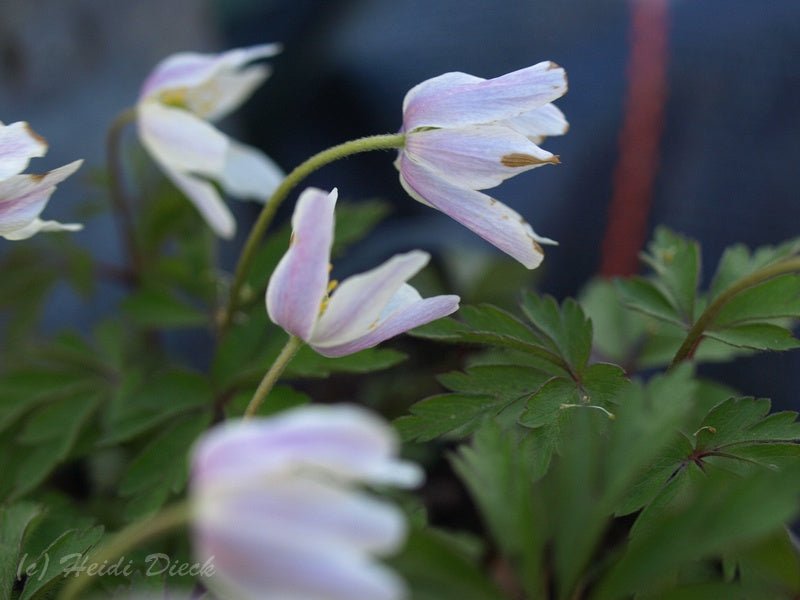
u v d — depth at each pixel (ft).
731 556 0.56
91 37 1.05
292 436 0.46
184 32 1.08
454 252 0.85
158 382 0.70
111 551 0.49
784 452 0.60
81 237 0.97
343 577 0.46
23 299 0.84
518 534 0.54
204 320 0.80
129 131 1.01
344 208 0.79
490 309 0.64
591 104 0.89
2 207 0.61
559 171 0.88
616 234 0.85
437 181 0.63
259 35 1.06
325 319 0.58
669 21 0.89
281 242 0.77
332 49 0.99
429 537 0.52
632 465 0.54
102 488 0.76
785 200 0.83
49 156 1.00
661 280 0.69
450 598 0.51
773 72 0.86
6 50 1.01
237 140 1.03
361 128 0.97
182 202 0.84
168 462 0.68
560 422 0.60
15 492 0.69
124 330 0.79
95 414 0.75
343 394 0.81
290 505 0.46
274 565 0.46
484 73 0.93
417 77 0.95
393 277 0.58
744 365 0.80
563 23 0.92
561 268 0.86
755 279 0.63
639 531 0.59
